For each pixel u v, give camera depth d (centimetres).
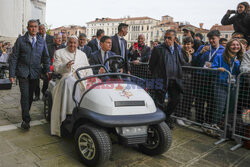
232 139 395
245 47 438
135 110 271
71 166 273
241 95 383
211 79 414
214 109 412
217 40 432
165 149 296
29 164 270
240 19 526
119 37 502
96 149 256
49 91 411
